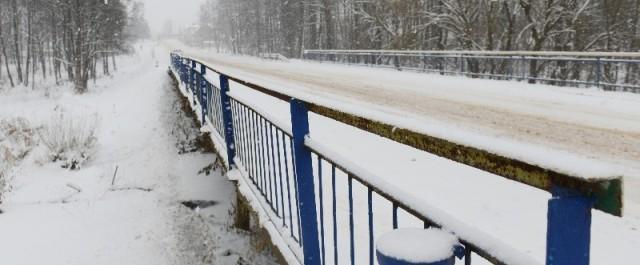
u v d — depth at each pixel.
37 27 53.88
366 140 7.40
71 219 9.28
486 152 1.20
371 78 18.22
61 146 13.67
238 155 6.02
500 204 4.58
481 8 24.58
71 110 22.83
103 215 9.57
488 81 15.42
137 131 17.77
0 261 7.35
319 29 52.28
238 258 7.17
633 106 9.80
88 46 47.44
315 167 5.96
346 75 20.30
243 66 31.98
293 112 2.74
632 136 7.13
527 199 4.68
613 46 25.55
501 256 1.21
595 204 0.91
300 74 21.89
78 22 44.00
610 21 24.75
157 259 7.67
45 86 47.66
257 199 4.71
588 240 0.93
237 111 5.88
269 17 74.62
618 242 3.82
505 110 9.78
